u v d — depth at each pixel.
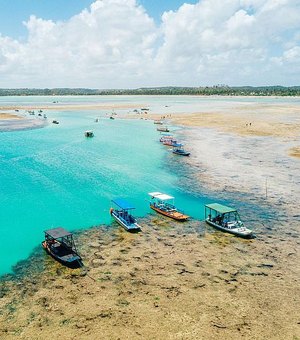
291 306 26.44
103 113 179.75
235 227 39.78
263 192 52.81
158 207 46.22
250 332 23.59
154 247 35.97
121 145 92.38
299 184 56.34
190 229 40.69
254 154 77.12
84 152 83.12
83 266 32.00
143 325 24.14
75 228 40.53
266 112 167.62
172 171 65.12
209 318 24.95
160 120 143.88
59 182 58.06
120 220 41.44
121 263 32.59
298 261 33.19
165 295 27.61
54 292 27.97
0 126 123.56
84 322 24.39
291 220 42.88
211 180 59.12
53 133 112.81
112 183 57.88
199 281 29.66
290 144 87.50
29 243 36.84
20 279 29.91
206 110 186.62
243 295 27.73
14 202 48.47
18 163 71.06
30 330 23.55
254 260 33.34
